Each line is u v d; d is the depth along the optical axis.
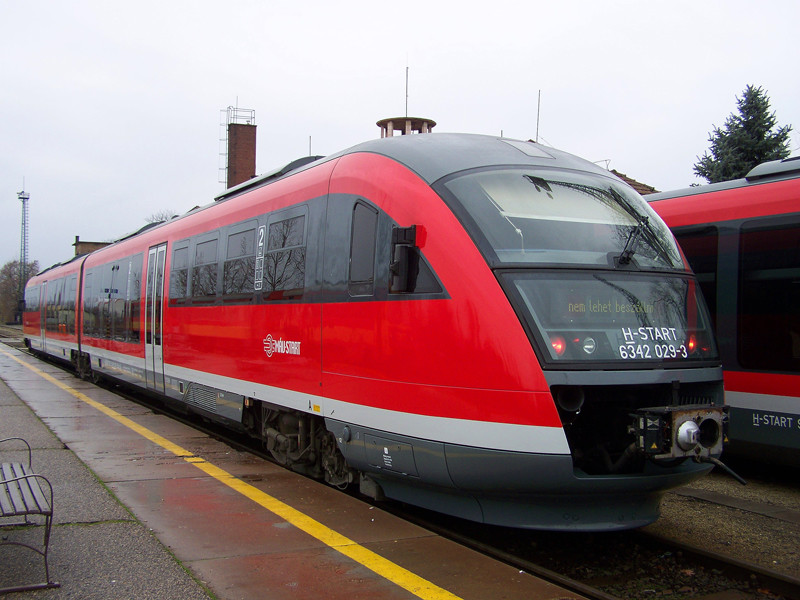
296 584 4.27
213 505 5.99
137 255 13.12
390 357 5.54
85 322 17.67
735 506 6.79
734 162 23.39
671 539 5.66
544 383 4.65
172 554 4.73
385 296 5.64
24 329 32.16
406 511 6.47
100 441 8.94
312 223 6.88
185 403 10.24
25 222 78.00
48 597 3.99
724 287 8.02
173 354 10.72
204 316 9.49
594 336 4.89
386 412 5.56
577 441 5.26
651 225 5.89
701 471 5.14
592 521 4.95
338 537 5.18
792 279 7.33
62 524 5.32
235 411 8.43
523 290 4.88
